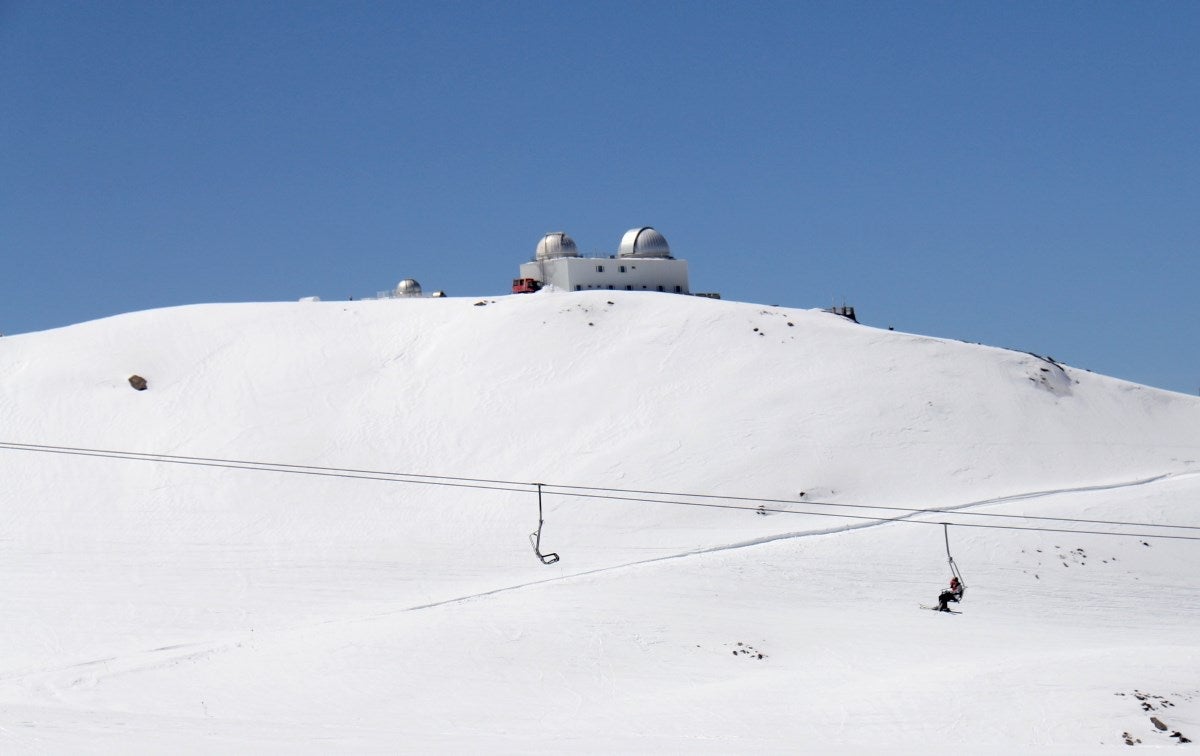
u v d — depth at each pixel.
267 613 54.09
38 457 71.31
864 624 50.62
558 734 33.84
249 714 38.88
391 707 40.06
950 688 38.38
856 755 27.89
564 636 48.00
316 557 60.91
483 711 39.56
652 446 70.50
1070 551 59.28
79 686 42.78
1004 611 53.38
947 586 55.94
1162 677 39.03
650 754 26.92
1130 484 67.75
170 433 74.06
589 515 64.50
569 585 55.28
